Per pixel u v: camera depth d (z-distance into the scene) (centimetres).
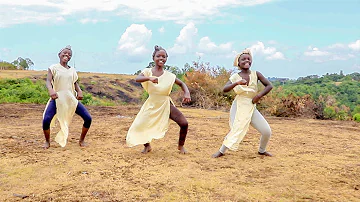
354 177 520
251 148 727
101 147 704
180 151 669
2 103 1698
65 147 696
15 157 601
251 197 430
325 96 1836
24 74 4556
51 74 675
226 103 1828
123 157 624
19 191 441
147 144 658
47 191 443
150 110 646
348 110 1805
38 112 1302
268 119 1394
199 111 1570
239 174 526
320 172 543
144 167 558
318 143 813
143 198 423
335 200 423
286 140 841
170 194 436
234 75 643
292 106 1611
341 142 838
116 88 4956
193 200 419
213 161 604
